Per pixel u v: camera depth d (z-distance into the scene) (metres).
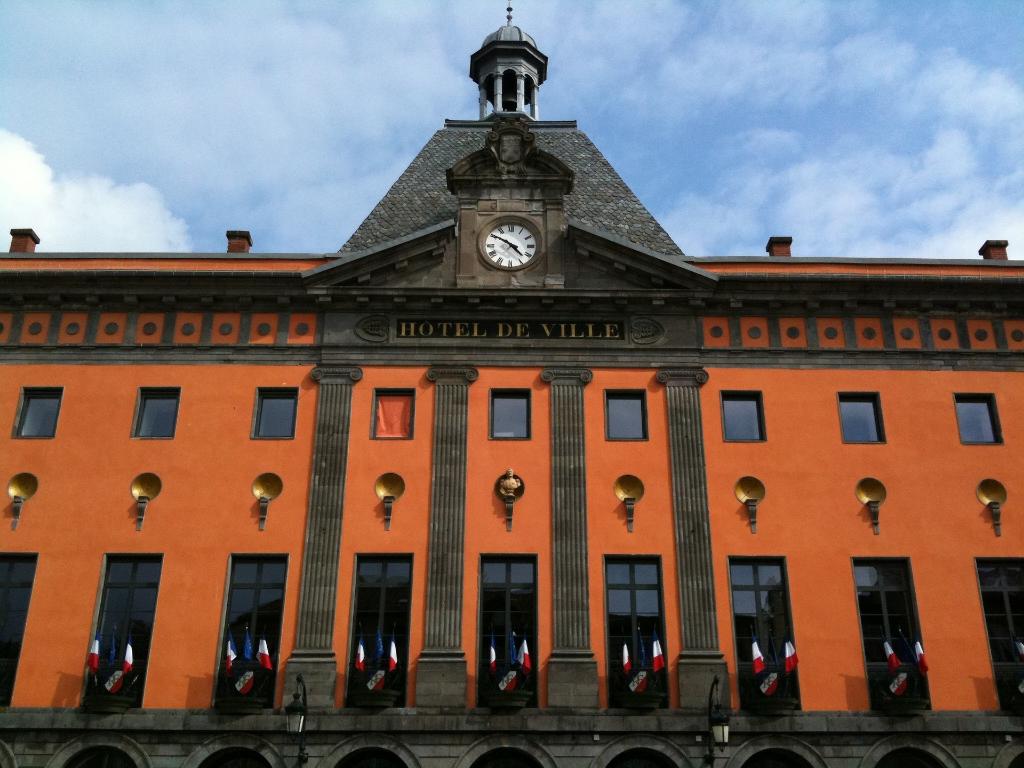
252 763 23.11
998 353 26.78
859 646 24.02
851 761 23.02
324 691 23.17
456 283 27.02
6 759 22.78
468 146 33.44
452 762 22.70
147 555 24.64
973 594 24.56
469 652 23.72
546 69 37.31
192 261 27.50
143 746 22.91
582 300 26.56
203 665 23.58
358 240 29.25
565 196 30.69
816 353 26.66
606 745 22.92
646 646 24.06
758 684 23.19
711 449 25.73
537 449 25.64
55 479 25.30
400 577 24.58
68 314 26.94
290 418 26.16
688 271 26.53
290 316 26.94
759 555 24.78
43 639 23.83
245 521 24.92
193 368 26.42
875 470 25.62
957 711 23.48
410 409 26.12
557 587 24.28
